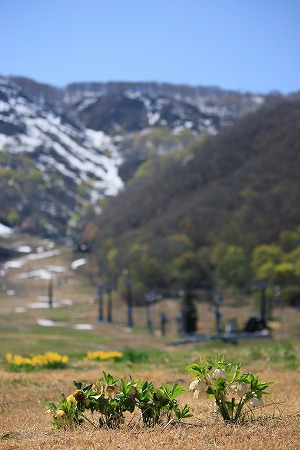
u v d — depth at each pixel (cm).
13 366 2039
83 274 15988
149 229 16238
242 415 990
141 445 822
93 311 11194
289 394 1405
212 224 14962
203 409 1134
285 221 14050
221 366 948
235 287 11931
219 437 862
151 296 10706
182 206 17000
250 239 13512
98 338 6197
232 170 18625
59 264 17675
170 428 920
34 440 881
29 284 14862
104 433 882
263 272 11656
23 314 10338
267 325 8431
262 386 946
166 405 959
